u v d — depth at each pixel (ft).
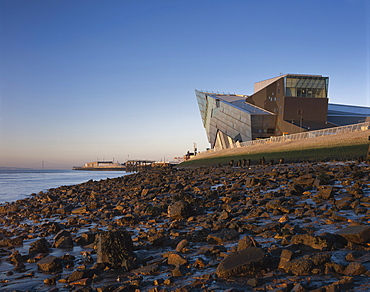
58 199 90.27
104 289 21.07
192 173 154.71
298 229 32.42
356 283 19.21
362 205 42.11
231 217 41.47
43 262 27.43
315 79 440.86
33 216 59.31
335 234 27.58
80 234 40.93
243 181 86.33
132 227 43.39
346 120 464.65
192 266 25.09
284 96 435.94
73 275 24.32
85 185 149.69
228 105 502.38
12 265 29.48
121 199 77.46
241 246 26.99
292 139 292.61
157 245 32.91
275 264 23.65
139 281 22.12
